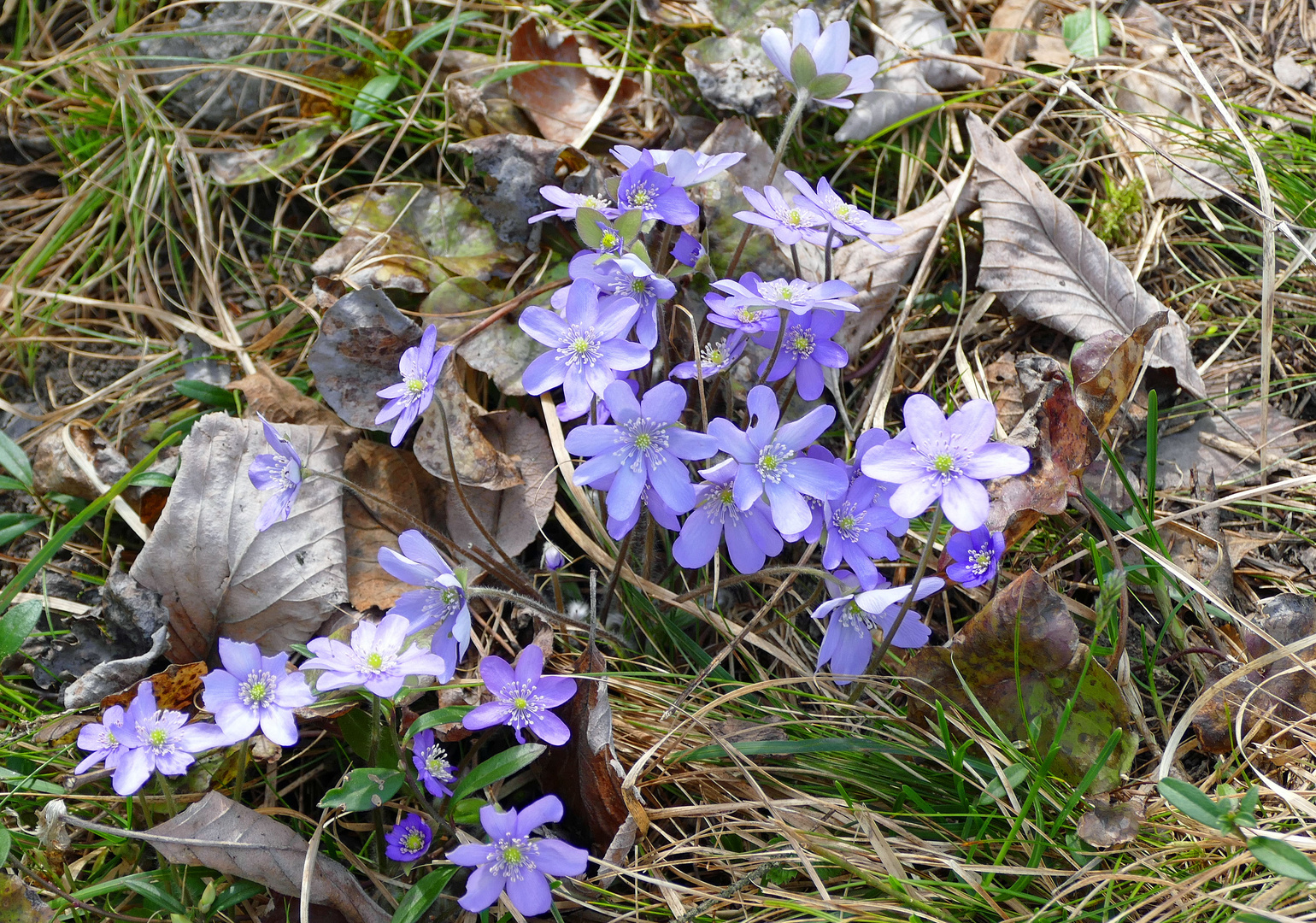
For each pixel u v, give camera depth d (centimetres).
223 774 46
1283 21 58
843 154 56
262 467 45
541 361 45
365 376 50
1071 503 49
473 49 57
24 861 45
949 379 53
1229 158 55
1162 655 48
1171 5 60
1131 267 54
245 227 56
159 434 53
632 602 48
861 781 46
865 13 57
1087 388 48
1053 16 60
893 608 45
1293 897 43
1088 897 43
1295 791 44
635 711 47
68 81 58
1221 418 52
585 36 57
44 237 56
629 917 44
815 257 52
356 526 49
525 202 52
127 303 56
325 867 44
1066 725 44
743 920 44
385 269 52
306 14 58
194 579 48
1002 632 45
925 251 54
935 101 56
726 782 46
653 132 55
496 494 50
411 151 56
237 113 58
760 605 49
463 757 47
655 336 46
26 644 49
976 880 44
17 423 54
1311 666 45
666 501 43
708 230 51
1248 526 50
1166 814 45
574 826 46
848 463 50
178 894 44
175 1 59
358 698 45
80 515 49
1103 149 56
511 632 48
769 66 54
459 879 45
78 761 46
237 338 54
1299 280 53
